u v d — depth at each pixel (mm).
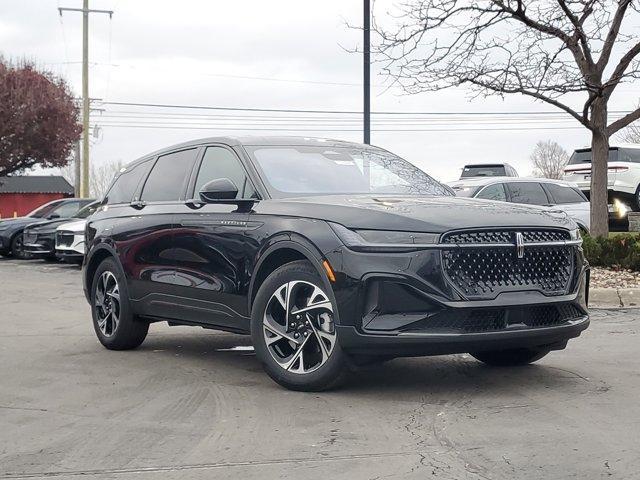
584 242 13414
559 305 5707
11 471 4316
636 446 4516
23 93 36281
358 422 5102
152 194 7844
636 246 12898
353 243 5547
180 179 7547
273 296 6008
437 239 5406
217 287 6672
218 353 7836
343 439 4754
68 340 8781
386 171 7258
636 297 11008
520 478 4035
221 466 4320
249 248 6332
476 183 15266
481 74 12672
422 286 5367
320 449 4578
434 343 5305
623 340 8078
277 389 6090
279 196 6438
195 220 6977
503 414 5215
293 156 7008
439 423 5035
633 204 21578
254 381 6426
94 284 8328
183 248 7078
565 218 6109
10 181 67375
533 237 5703
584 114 13359
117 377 6699
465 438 4707
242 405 5617
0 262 21891
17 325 9992
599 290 11094
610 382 6137
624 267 13047
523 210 5961
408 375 6465
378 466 4258
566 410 5297
